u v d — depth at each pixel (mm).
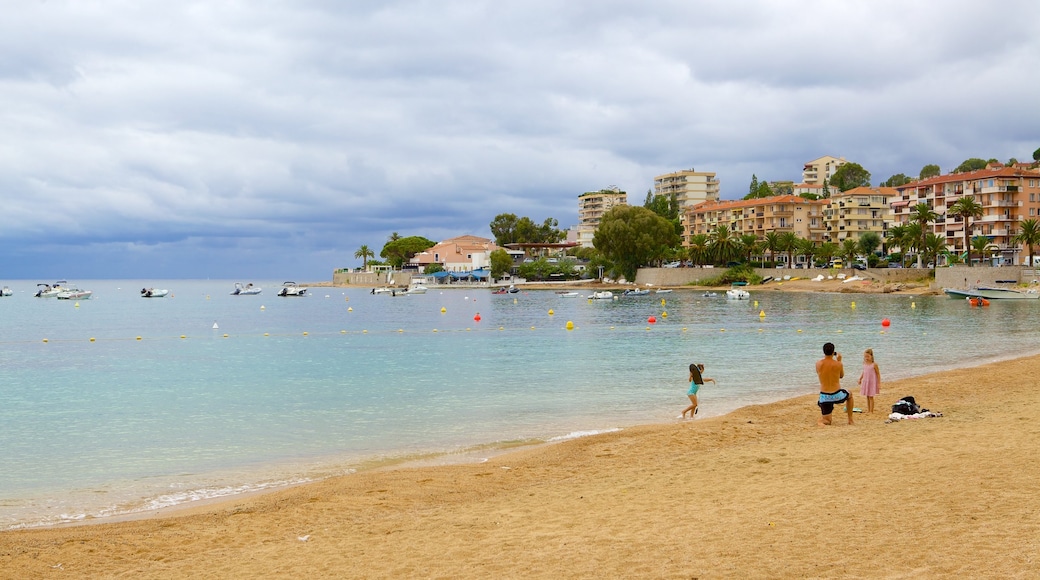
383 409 30719
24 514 16719
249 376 42312
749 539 10859
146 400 34031
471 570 10547
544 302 135875
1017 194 146750
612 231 184250
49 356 54906
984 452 15836
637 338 64062
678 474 16547
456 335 69875
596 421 27344
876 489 13328
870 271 152625
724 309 105062
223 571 11406
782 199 194125
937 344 54812
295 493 17344
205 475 20328
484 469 19375
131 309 130625
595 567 10195
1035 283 119750
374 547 12156
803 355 49594
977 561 9047
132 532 14398
